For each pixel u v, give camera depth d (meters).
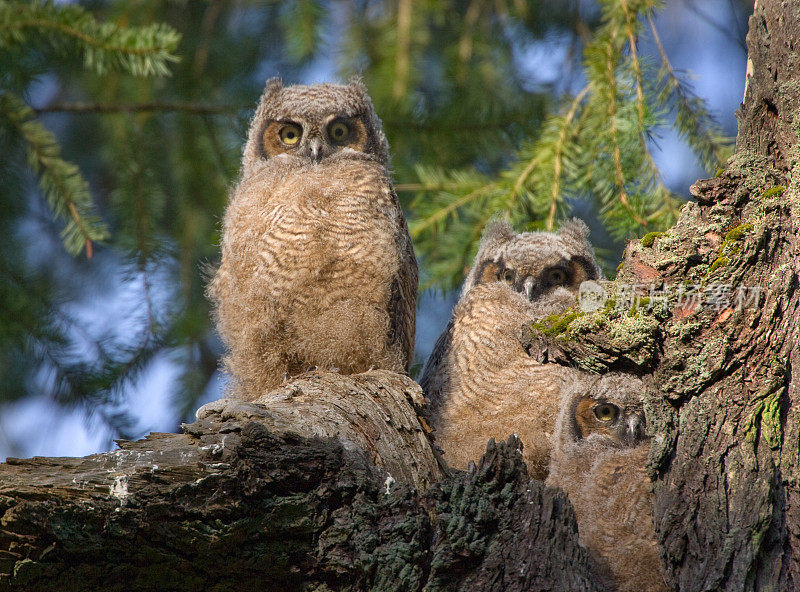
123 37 9.70
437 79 13.64
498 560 5.08
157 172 12.52
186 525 4.81
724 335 5.80
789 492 5.41
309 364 9.04
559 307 9.59
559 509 5.27
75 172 9.91
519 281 9.98
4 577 4.54
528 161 10.19
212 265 10.75
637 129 9.19
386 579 5.02
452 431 8.75
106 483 4.71
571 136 9.99
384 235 8.92
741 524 5.38
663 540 5.60
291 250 8.66
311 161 9.61
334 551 5.09
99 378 11.27
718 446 5.64
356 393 6.61
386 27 12.56
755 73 6.32
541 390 8.49
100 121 12.91
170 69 13.22
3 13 9.39
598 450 7.46
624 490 7.15
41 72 11.91
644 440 7.52
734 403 5.70
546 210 9.85
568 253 10.11
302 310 8.74
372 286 8.80
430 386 9.43
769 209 5.93
